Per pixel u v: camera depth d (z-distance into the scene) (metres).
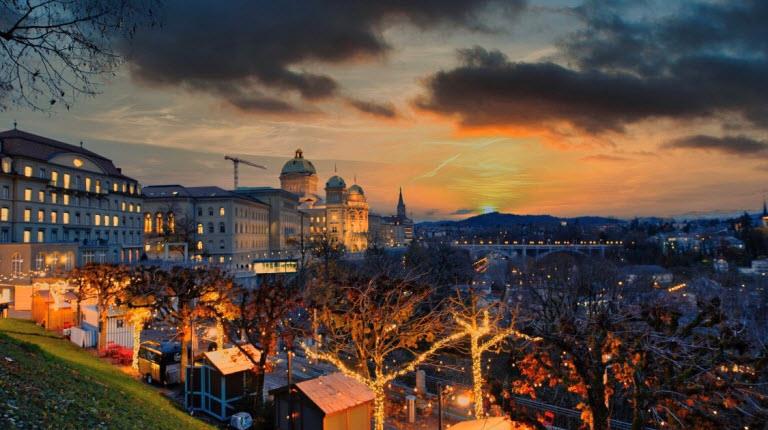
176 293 28.72
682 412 14.09
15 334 35.44
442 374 36.03
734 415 15.61
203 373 26.69
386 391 32.44
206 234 126.81
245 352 25.17
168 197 124.12
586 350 16.03
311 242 136.75
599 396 14.80
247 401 26.30
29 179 75.00
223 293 28.84
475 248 193.50
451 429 19.09
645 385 16.11
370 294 27.23
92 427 12.14
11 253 63.84
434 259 83.75
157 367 30.70
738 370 14.09
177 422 17.88
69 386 15.21
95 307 41.56
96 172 92.19
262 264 115.75
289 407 22.44
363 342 26.08
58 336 39.72
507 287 61.84
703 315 14.81
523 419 16.05
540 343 19.00
